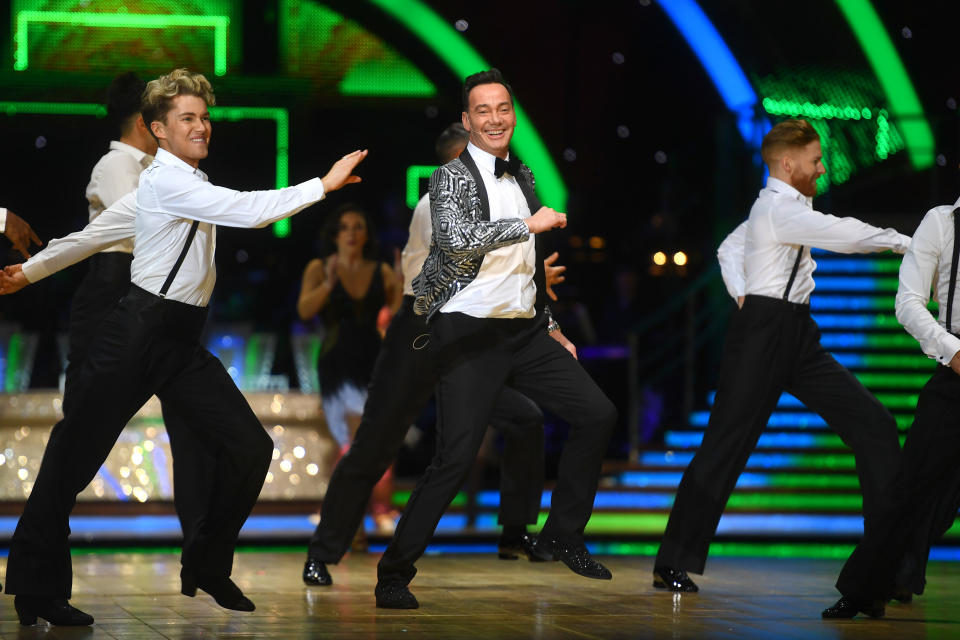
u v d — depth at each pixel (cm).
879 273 3481
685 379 3272
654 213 4612
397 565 1327
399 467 3119
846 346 3219
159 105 1196
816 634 1177
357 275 1998
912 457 1223
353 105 4575
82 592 1457
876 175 4025
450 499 1317
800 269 1434
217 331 2858
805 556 2061
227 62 4438
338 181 1180
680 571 1474
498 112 1309
